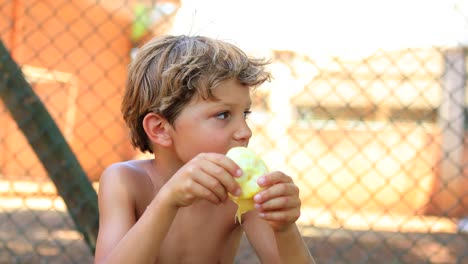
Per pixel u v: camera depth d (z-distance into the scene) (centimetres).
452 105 846
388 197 882
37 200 727
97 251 168
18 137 875
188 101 167
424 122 884
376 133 826
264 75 180
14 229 569
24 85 286
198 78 165
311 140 908
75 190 286
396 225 746
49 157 285
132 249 147
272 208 147
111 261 148
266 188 147
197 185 145
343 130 863
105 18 916
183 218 184
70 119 968
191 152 168
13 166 875
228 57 171
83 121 878
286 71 830
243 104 170
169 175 184
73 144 970
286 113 859
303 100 871
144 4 802
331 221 763
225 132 166
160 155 185
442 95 849
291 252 162
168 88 169
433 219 792
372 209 875
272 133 845
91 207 287
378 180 898
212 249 187
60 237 544
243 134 167
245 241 555
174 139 173
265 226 190
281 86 834
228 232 190
